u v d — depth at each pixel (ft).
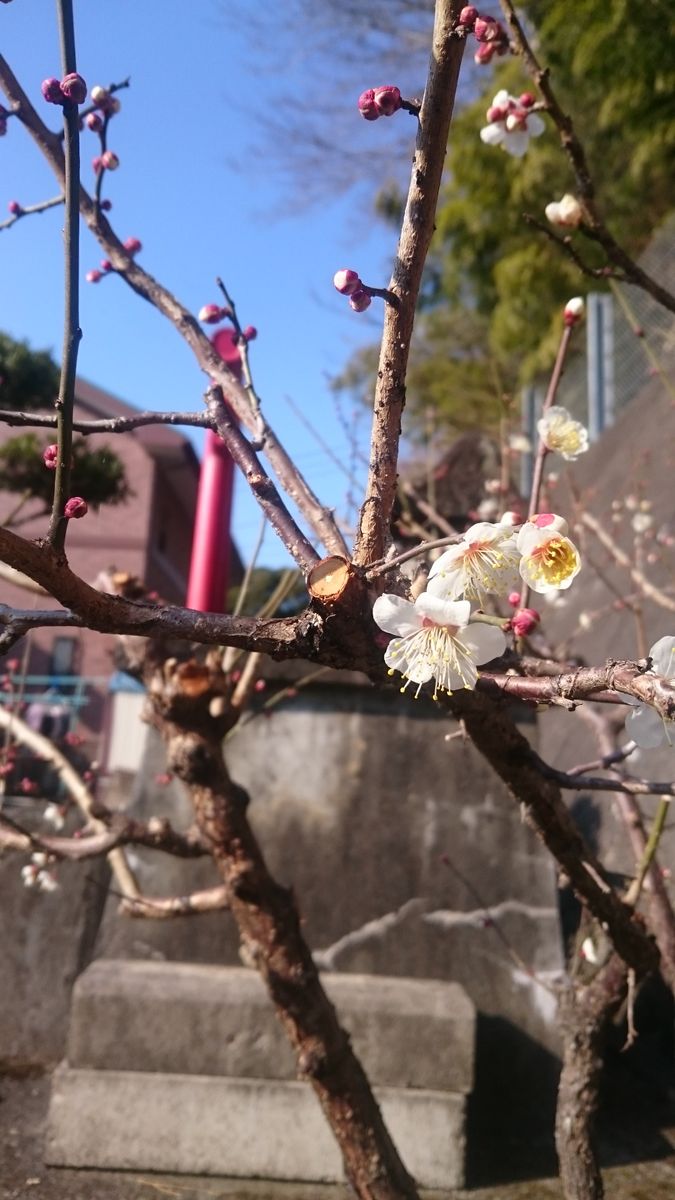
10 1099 11.15
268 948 6.99
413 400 48.49
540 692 3.41
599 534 12.90
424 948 11.69
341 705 12.78
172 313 5.82
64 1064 9.97
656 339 25.13
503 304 38.45
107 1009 10.06
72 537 42.42
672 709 2.85
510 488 14.73
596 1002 6.77
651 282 6.16
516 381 42.42
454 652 3.45
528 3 28.02
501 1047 11.25
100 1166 9.60
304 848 12.18
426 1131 9.73
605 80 27.89
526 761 4.79
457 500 17.66
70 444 3.26
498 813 12.30
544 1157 10.35
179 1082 9.84
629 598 15.08
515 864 12.07
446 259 43.32
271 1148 9.69
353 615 3.54
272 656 3.70
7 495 33.37
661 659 3.05
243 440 4.50
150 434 40.68
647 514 16.01
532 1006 11.40
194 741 7.50
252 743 12.61
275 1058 9.94
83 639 32.19
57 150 5.45
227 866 7.23
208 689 7.63
